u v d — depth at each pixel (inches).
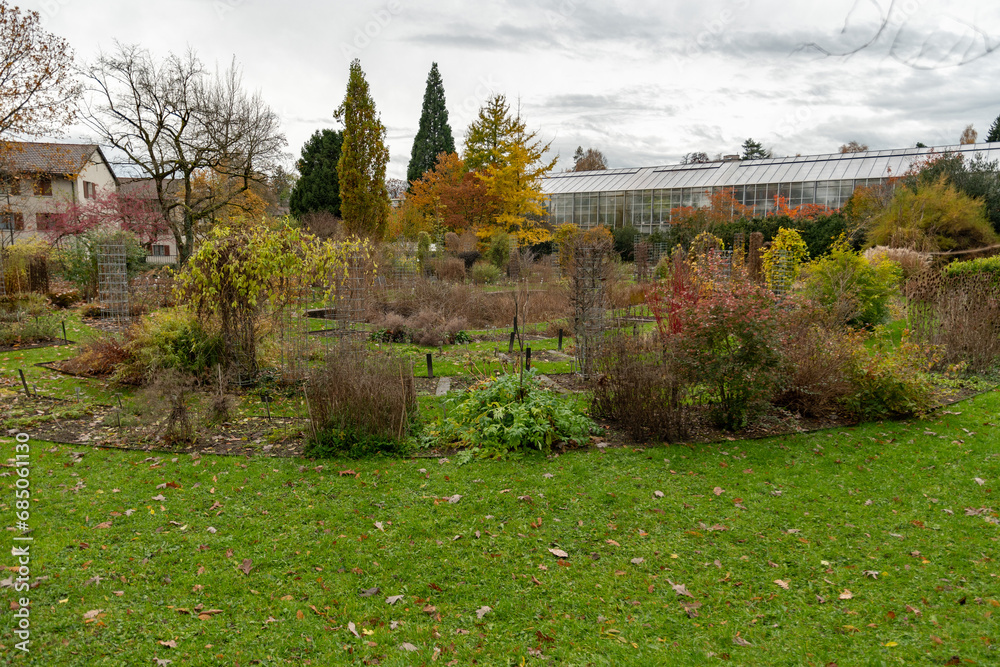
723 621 128.6
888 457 222.7
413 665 113.3
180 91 738.2
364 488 189.2
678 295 317.4
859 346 283.9
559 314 573.9
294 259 319.0
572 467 209.2
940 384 329.7
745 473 206.7
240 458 210.8
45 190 1113.4
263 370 322.7
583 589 139.8
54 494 176.9
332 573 143.2
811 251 828.6
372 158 866.1
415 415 244.1
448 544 157.5
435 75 1449.3
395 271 668.1
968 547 157.9
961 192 735.7
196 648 115.7
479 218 1111.6
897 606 133.7
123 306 410.9
